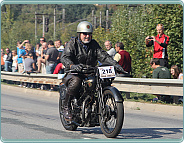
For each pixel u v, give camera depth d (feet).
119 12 75.05
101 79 22.76
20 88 59.98
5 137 22.97
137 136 23.48
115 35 68.44
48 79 54.39
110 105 22.74
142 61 59.67
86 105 22.70
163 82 36.55
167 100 38.58
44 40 61.36
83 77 23.44
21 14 268.21
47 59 54.85
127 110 37.78
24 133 24.27
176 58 55.47
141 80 39.24
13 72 64.08
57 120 30.42
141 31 63.16
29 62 60.29
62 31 168.55
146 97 45.19
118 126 21.40
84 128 26.53
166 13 56.90
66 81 24.13
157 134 24.44
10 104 42.04
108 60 23.59
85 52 23.86
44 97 51.24
